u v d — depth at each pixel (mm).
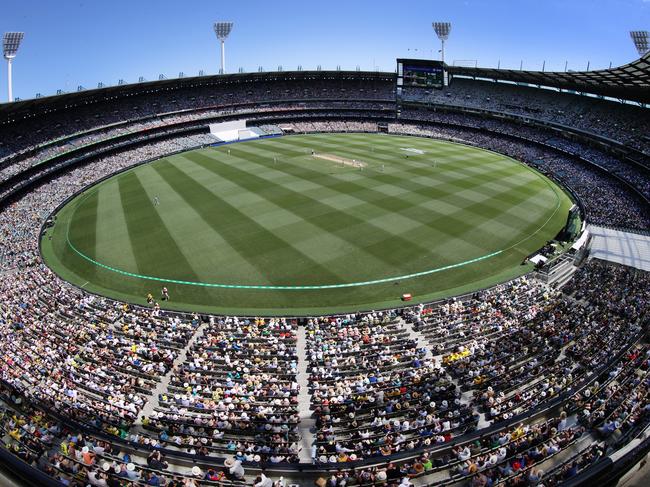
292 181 75688
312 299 40844
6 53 84062
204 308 39844
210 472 18266
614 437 18891
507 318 33750
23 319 34000
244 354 29422
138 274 46094
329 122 136875
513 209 63094
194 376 26469
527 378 24953
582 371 24984
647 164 77938
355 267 45938
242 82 139875
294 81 146625
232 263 47312
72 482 17281
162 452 19750
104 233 57031
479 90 132875
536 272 44875
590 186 75125
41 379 25531
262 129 127812
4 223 62531
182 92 129125
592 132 95438
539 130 109875
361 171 81562
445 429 21094
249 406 23312
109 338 31312
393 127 132750
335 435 21516
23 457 18406
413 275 44594
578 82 94062
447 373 26125
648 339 27719
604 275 41531
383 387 25031
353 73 144625
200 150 108500
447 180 76500
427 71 127625
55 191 77375
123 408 23656
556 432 19578
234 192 70688
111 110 111438
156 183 79062
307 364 28812
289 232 54281
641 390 21422
